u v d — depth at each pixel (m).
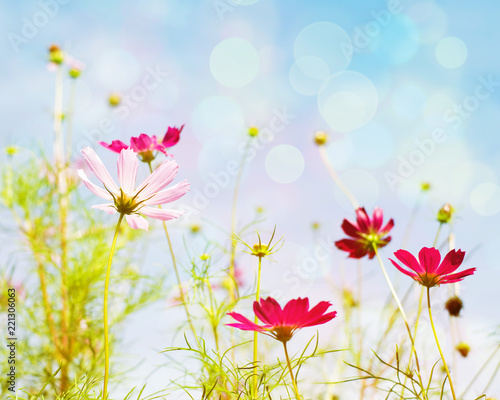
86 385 1.36
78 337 1.68
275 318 1.25
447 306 1.44
